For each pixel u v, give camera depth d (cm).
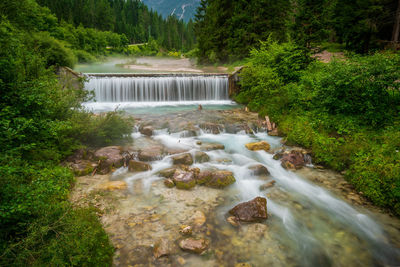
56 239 281
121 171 644
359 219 480
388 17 2555
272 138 962
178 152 757
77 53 4419
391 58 820
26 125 366
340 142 769
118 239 388
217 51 3762
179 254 365
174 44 13950
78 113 746
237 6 3278
